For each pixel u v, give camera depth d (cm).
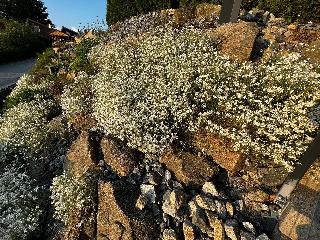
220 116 125
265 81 129
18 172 152
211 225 101
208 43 150
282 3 170
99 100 147
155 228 105
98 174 120
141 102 133
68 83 196
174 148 120
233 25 150
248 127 121
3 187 140
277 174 112
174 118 125
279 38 154
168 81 140
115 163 120
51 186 127
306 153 99
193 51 145
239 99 126
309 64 130
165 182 114
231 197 110
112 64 167
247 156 118
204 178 114
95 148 128
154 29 184
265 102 124
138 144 122
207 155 120
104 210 110
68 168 131
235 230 99
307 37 152
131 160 120
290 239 99
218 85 132
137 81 145
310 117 119
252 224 101
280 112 120
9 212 131
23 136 163
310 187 106
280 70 129
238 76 130
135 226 104
